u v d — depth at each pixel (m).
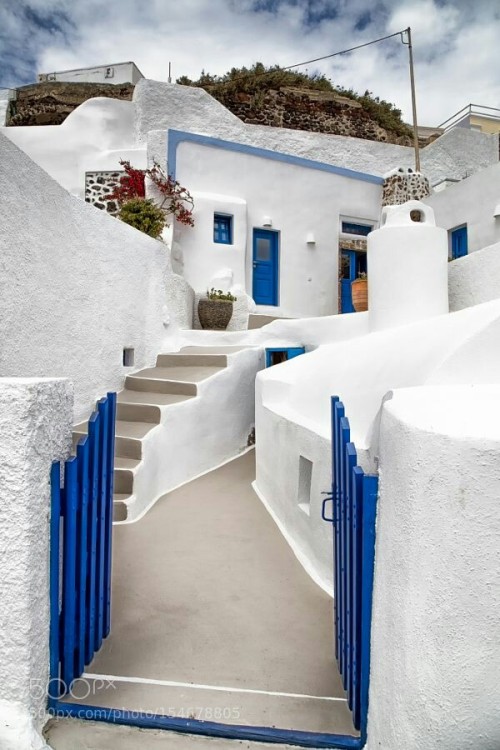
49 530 2.29
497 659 1.64
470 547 1.64
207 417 7.09
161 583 3.78
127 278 7.37
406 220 6.46
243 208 11.29
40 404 2.17
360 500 2.29
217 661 2.81
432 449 1.72
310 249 12.28
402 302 6.26
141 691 2.51
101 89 15.50
